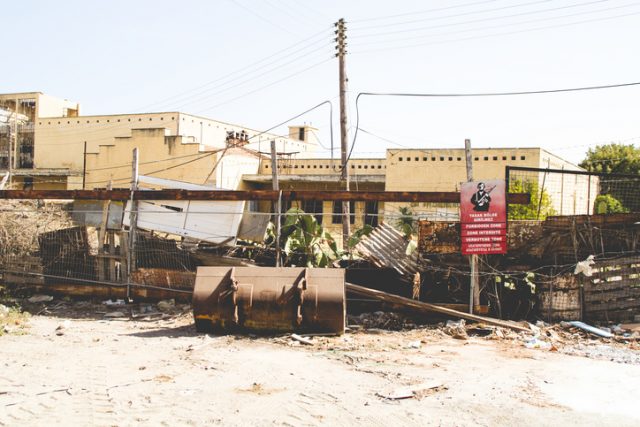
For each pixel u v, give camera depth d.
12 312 13.12
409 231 13.41
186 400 7.04
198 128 37.56
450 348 10.18
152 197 14.09
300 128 44.19
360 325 11.98
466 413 6.67
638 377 8.25
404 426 6.26
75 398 7.09
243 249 14.41
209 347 10.05
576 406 6.95
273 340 10.60
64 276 14.86
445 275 12.78
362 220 27.77
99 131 38.56
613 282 11.90
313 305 10.76
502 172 24.48
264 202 29.45
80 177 37.34
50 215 15.96
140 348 9.95
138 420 6.36
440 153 25.34
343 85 19.56
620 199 18.66
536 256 12.45
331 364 8.94
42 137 40.00
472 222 12.17
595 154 46.22
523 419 6.49
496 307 12.43
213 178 29.92
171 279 13.90
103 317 13.13
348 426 6.25
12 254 15.16
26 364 8.77
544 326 11.77
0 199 15.38
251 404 6.91
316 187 31.03
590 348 10.18
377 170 30.55
